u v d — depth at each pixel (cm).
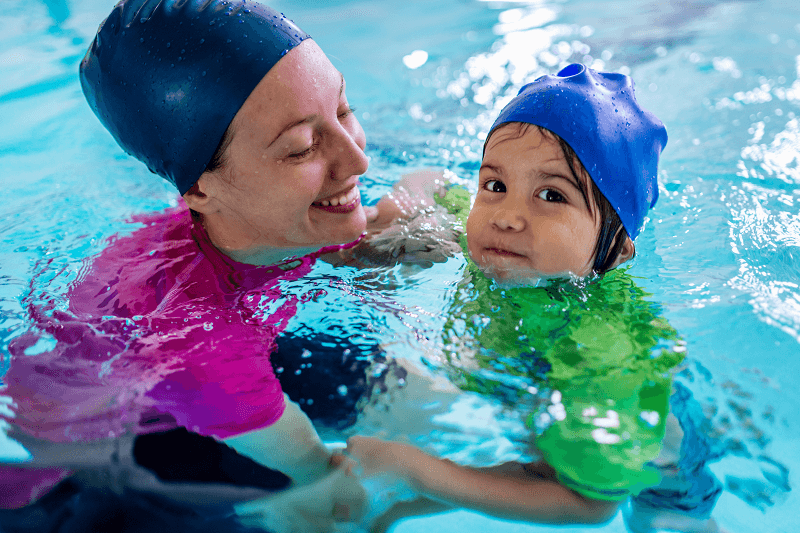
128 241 198
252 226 174
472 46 428
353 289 180
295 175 162
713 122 289
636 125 176
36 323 166
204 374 149
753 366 149
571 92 167
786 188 226
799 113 288
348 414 152
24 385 152
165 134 164
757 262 184
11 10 493
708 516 131
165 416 151
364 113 342
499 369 152
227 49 154
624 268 183
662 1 481
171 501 141
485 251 170
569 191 162
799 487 132
